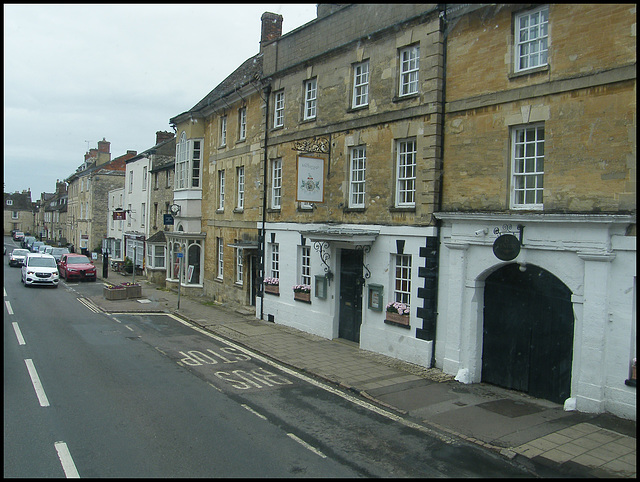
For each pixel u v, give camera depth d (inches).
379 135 523.5
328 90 601.9
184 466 255.0
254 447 283.6
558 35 373.7
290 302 667.4
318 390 404.8
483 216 408.2
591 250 343.3
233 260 839.1
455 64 451.2
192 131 973.2
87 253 1953.7
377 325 524.7
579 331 354.9
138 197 1396.4
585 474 257.3
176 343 562.9
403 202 505.7
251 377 435.2
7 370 424.8
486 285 431.2
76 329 617.9
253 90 764.0
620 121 337.4
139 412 334.3
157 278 1155.9
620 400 332.2
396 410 358.0
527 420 336.2
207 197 952.9
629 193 331.0
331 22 603.5
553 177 374.0
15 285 1079.6
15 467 247.4
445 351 450.0
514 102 402.9
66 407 339.0
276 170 722.2
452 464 271.4
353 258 571.5
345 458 274.1
